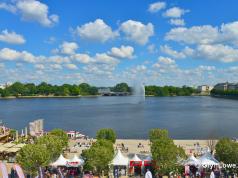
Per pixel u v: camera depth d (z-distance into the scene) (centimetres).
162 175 6450
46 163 6388
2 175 5056
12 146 8525
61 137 9181
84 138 12475
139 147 10250
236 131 17162
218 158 7100
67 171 6588
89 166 6456
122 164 6688
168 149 6406
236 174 6456
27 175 6250
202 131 17250
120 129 18062
